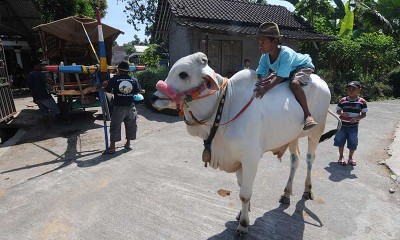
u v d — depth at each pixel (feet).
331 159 18.02
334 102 41.14
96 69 19.74
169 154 18.95
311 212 12.12
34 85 26.20
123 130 25.23
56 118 30.94
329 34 51.93
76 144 22.38
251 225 11.27
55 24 27.35
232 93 9.49
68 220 11.85
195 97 8.82
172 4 40.91
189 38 39.73
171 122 28.14
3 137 27.99
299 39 41.19
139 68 21.68
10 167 18.29
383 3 55.98
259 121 9.66
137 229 11.19
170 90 8.54
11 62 60.85
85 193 13.98
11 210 12.67
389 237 10.53
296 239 10.48
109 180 15.30
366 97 45.16
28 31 52.47
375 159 17.99
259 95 9.67
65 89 27.63
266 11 48.91
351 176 15.49
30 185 14.94
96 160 18.29
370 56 50.16
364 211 12.14
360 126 26.14
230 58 41.68
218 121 9.29
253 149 9.56
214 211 12.32
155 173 16.06
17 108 36.76
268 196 13.42
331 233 10.78
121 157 18.67
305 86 11.16
